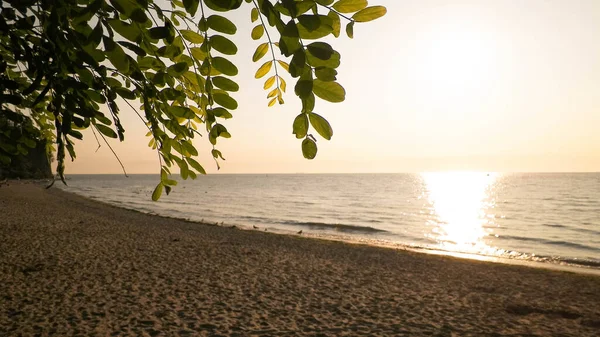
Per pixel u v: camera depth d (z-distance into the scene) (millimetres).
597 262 16500
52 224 19453
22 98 1437
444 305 8750
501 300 9328
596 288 10617
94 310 7473
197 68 1291
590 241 23328
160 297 8438
